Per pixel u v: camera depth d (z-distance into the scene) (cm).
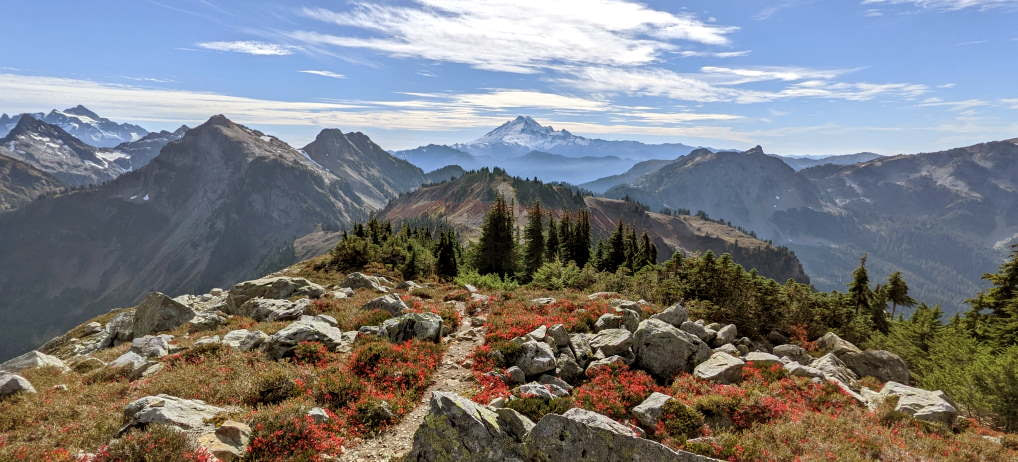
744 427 1476
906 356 3369
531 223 8625
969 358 2598
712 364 1962
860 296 6062
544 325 2502
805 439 1381
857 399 1777
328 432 1374
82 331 3656
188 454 1127
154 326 3044
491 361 2042
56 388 1766
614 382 1841
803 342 2902
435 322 2455
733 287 3234
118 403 1559
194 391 1633
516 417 1264
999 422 1833
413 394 1733
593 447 1131
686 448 1291
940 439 1449
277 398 1625
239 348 2153
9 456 1157
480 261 7906
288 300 3309
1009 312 3931
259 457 1214
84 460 1132
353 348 2227
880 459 1309
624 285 4478
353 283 4128
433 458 1170
